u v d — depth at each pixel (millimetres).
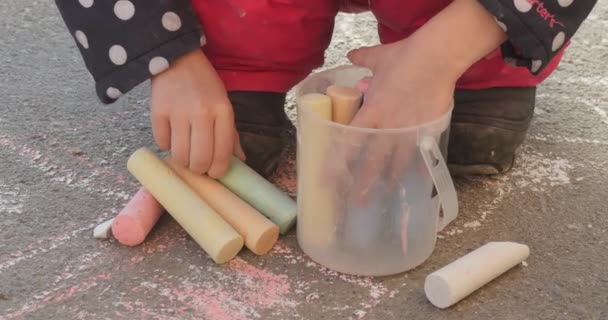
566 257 826
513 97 933
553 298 768
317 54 985
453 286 736
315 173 777
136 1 809
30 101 1084
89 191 910
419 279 795
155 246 828
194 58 836
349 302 760
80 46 847
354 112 804
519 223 880
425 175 773
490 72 910
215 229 797
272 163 953
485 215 893
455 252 835
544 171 974
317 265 810
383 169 759
